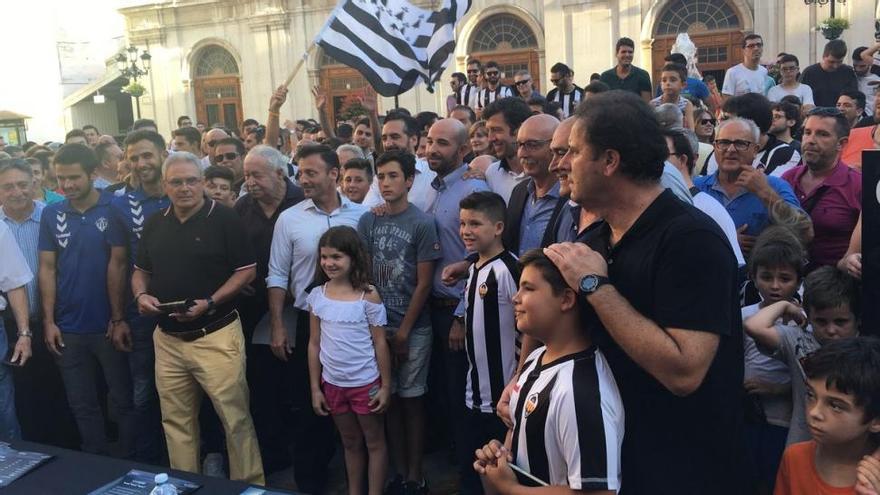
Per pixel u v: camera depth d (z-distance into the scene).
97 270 4.27
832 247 3.76
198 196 3.76
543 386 2.04
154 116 21.58
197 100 21.08
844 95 6.19
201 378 3.76
